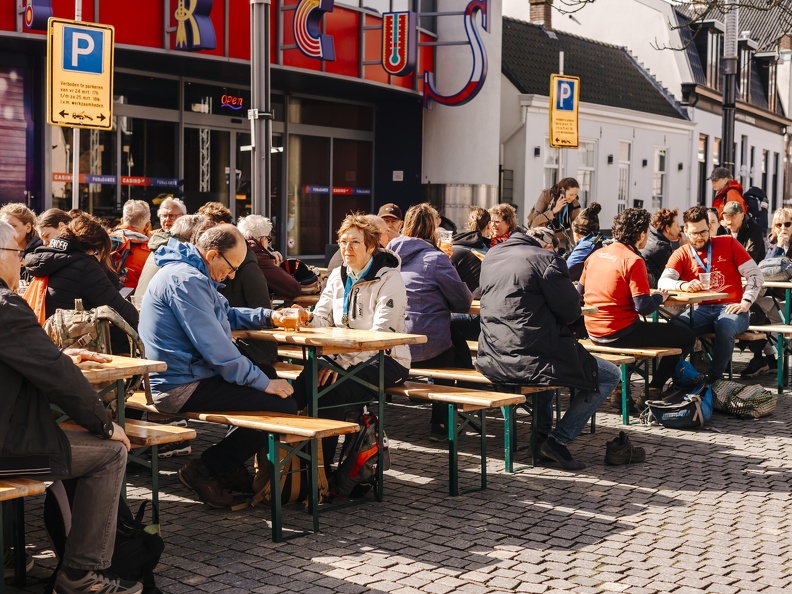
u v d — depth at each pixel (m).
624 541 5.29
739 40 34.94
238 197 17.48
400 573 4.74
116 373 4.59
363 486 5.97
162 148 16.06
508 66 23.09
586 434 7.82
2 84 13.70
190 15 13.38
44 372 3.87
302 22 14.77
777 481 6.53
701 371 9.85
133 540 4.41
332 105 19.44
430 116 19.75
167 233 6.78
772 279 10.42
